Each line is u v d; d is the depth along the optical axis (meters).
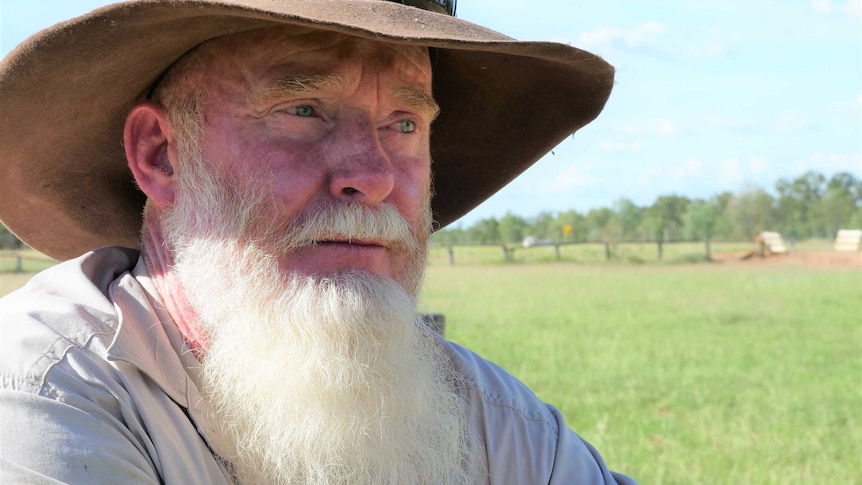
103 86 1.84
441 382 1.93
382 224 1.71
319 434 1.66
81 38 1.65
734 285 22.81
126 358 1.55
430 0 1.92
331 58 1.73
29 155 1.99
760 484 5.59
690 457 6.12
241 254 1.71
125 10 1.56
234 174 1.74
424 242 1.92
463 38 1.54
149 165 1.90
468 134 2.40
